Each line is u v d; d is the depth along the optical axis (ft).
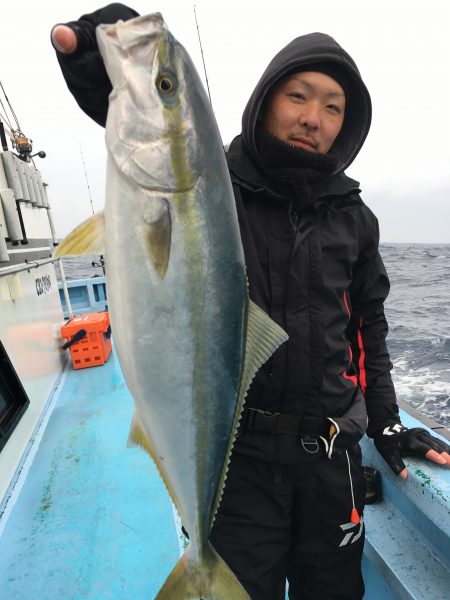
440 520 4.94
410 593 5.16
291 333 4.43
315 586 5.08
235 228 3.72
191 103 3.44
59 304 16.10
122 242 3.34
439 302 46.62
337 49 4.36
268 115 4.72
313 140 4.60
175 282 3.44
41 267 13.56
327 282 4.64
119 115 3.26
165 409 3.61
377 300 5.75
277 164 4.45
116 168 3.30
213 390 3.74
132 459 9.10
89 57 3.61
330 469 4.75
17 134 12.89
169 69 3.34
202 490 3.88
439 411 16.19
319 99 4.50
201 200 3.48
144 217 3.35
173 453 3.74
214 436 3.83
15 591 6.04
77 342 14.94
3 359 9.19
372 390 5.93
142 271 3.38
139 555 6.55
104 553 6.62
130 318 3.41
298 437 4.55
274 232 4.53
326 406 4.65
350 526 4.96
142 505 7.67
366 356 5.92
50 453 9.48
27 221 12.05
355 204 5.05
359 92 4.83
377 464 6.57
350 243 4.88
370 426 5.98
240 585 3.92
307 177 4.41
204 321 3.58
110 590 5.99
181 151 3.38
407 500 6.27
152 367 3.50
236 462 4.70
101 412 11.37
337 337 4.73
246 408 4.55
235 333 3.78
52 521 7.36
